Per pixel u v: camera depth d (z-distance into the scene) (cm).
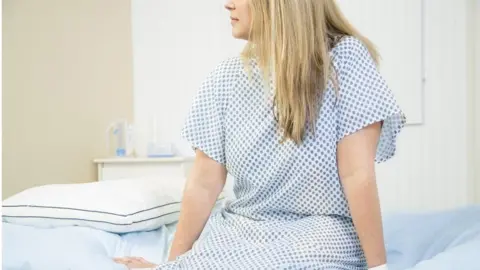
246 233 110
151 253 164
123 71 323
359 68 109
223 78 118
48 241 150
